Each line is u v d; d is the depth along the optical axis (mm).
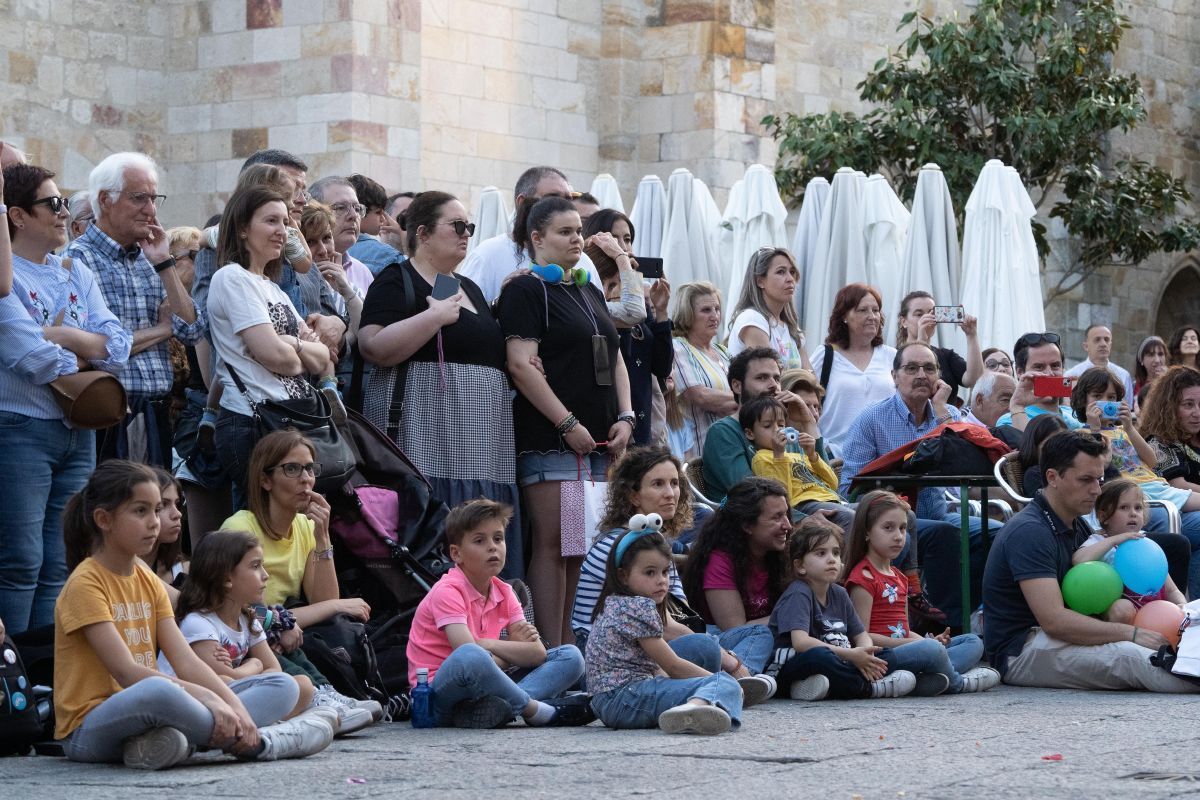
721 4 26203
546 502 10938
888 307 18750
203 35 22516
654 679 8867
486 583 9531
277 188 10383
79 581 7789
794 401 12367
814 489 12203
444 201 10852
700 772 7094
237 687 8023
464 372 10711
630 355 12086
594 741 8211
